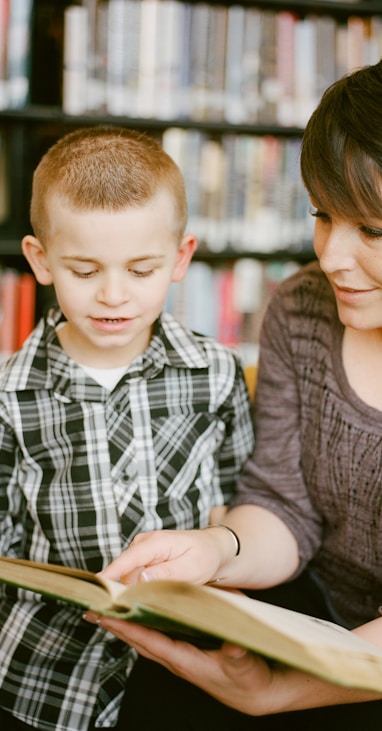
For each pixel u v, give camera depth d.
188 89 1.97
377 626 0.81
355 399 0.92
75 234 0.89
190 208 2.05
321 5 2.01
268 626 0.55
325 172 0.77
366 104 0.75
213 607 0.58
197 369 1.06
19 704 0.95
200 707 0.88
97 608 0.60
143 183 0.91
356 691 0.74
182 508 1.03
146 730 0.87
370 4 2.04
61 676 0.95
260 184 2.07
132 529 1.00
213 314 2.13
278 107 2.03
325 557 1.01
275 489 1.01
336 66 2.04
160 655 0.72
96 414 1.00
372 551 0.94
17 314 1.98
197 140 2.03
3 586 1.00
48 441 1.01
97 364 1.03
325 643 0.58
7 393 1.01
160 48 1.94
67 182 0.90
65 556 1.01
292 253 2.10
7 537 1.04
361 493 0.93
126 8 1.90
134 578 0.81
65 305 0.94
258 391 1.06
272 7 2.03
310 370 0.98
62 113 1.90
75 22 1.88
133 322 0.94
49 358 1.02
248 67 2.00
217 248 2.08
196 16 1.94
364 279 0.80
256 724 0.87
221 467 1.09
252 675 0.69
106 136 1.02
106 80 1.92
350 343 0.94
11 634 0.99
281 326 1.02
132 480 1.00
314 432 0.97
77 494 1.00
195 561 0.82
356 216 0.76
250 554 0.95
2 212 1.99
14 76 1.86
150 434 1.02
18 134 1.94
